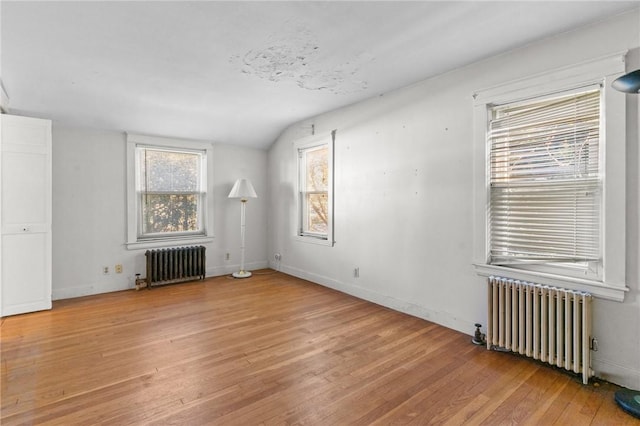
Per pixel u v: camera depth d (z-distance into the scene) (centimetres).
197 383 211
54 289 386
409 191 335
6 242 327
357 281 399
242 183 495
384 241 363
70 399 192
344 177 412
